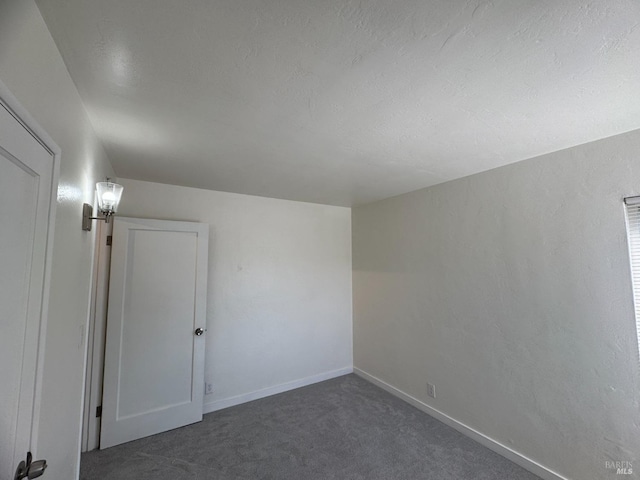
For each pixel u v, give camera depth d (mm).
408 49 1039
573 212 1899
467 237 2561
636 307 1648
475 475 2010
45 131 889
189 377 2719
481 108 1456
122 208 2637
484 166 2332
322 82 1242
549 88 1280
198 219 3018
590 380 1791
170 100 1380
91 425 2303
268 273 3410
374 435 2488
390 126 1656
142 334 2533
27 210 826
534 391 2055
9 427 763
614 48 1021
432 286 2873
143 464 2125
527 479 1967
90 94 1320
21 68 782
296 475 2020
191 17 900
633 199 1655
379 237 3602
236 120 1582
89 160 1564
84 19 906
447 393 2674
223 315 3098
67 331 1288
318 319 3738
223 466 2107
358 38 987
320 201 3678
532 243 2102
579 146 1884
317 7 864
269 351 3357
